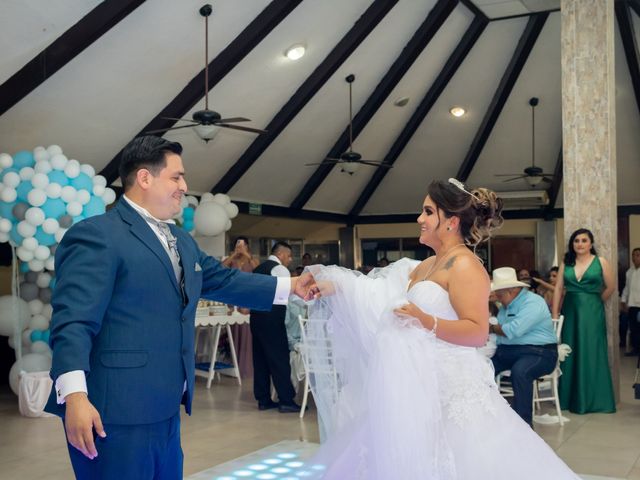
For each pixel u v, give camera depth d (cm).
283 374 638
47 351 696
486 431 258
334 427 298
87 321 211
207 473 452
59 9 670
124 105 859
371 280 296
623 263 1448
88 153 911
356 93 1111
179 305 232
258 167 1209
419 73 1147
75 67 759
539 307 531
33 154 657
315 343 305
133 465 218
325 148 1248
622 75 1134
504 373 555
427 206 280
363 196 1548
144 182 233
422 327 260
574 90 676
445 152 1391
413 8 974
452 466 253
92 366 220
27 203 640
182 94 879
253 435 555
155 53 795
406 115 1264
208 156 1081
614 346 666
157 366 223
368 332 290
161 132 862
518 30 1091
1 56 688
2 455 507
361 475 265
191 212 942
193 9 757
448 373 263
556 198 1511
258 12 819
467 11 1041
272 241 1611
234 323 797
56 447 530
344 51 965
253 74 930
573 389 632
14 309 666
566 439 538
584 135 672
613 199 671
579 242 630
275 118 1060
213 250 1027
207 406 673
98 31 705
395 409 256
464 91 1232
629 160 1333
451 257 272
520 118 1291
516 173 1431
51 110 806
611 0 674
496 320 579
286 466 466
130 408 218
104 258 218
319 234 1683
